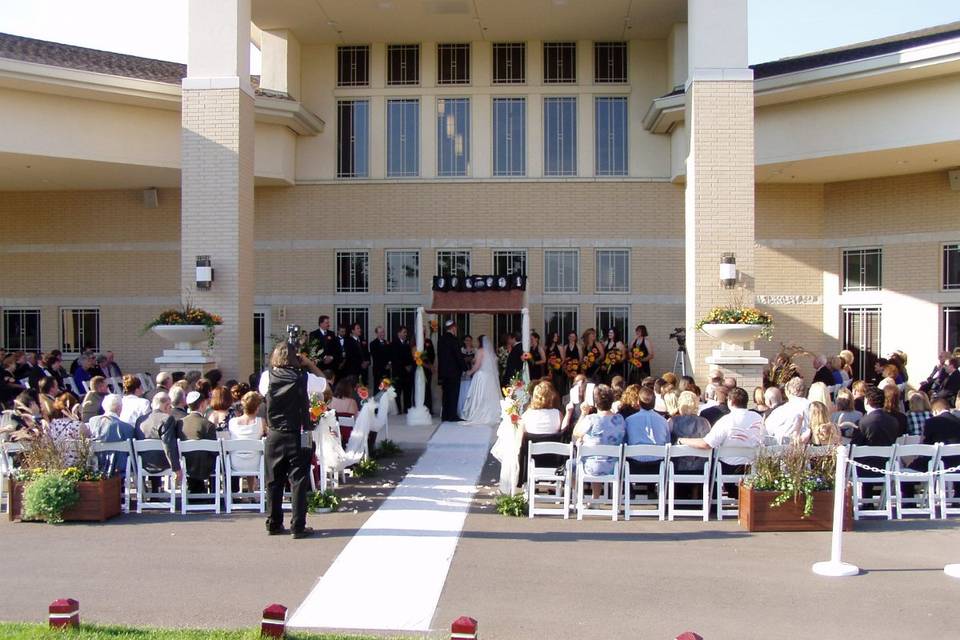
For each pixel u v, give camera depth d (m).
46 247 21.11
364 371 19.64
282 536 8.77
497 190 20.89
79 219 21.03
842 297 19.84
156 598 6.87
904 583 7.27
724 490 10.20
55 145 16.84
